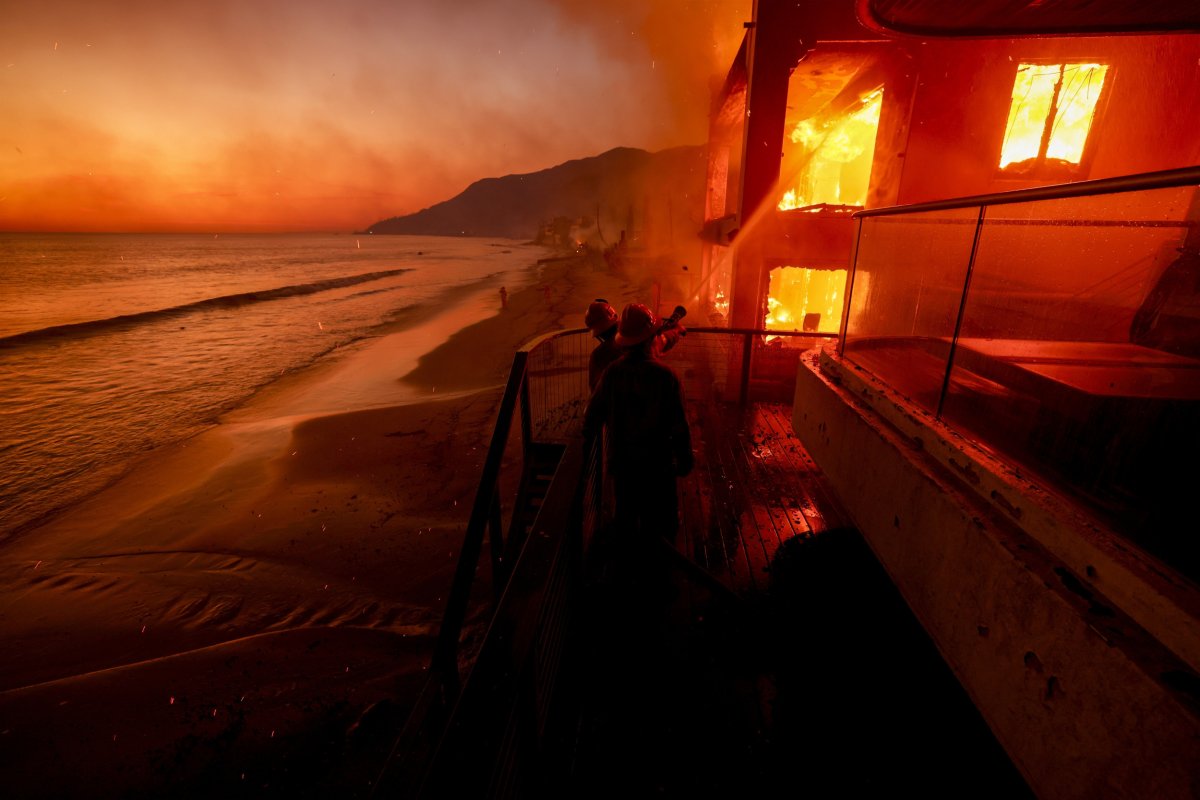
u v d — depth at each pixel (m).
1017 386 1.94
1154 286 2.63
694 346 11.65
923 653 2.73
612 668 2.64
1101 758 1.25
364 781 3.72
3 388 18.44
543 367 12.65
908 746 2.23
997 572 1.68
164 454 12.13
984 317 2.53
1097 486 1.53
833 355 3.79
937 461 2.26
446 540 7.40
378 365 20.69
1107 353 2.13
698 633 2.86
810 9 7.71
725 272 13.49
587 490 3.04
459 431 12.09
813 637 2.83
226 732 4.09
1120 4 3.23
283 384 18.47
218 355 23.42
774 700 2.46
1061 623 1.39
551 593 1.94
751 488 4.62
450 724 1.08
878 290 3.33
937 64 7.13
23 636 5.93
